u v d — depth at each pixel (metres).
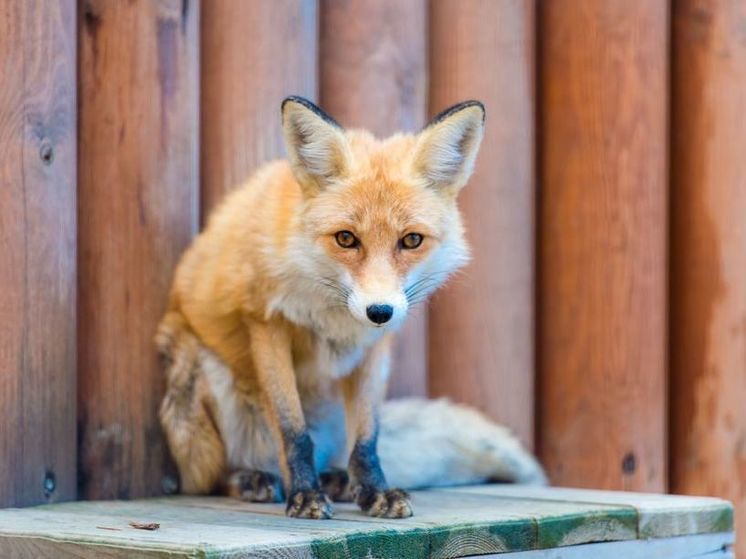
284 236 7.00
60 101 7.47
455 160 7.18
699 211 10.19
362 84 9.35
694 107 10.23
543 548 6.55
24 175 7.20
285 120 6.87
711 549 7.46
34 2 7.30
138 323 7.95
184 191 8.27
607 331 9.84
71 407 7.52
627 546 6.99
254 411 7.82
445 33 9.79
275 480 7.67
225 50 8.68
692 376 10.17
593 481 9.83
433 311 9.72
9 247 7.10
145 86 8.04
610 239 9.86
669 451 10.28
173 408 7.84
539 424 10.01
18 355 7.12
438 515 6.57
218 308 7.45
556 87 10.00
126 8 7.97
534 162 10.00
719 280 10.15
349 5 9.38
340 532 5.71
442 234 7.03
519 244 9.80
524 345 9.81
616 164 9.87
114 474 7.77
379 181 6.83
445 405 8.80
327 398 7.92
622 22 9.93
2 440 7.01
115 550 5.40
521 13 9.88
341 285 6.80
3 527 6.02
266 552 5.30
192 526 6.04
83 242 7.78
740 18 10.24
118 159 7.91
